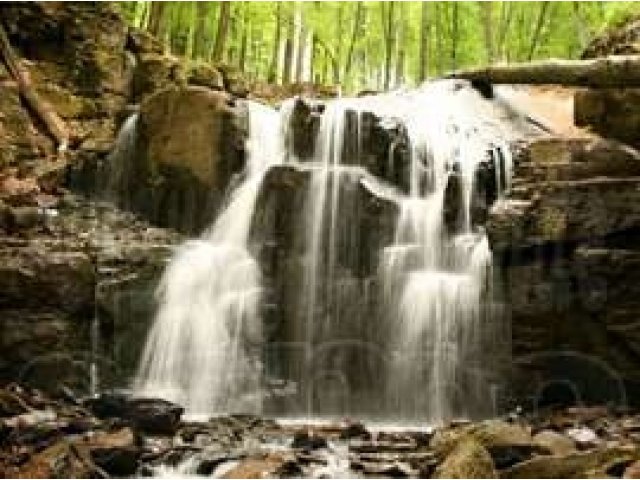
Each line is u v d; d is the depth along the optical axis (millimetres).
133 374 10602
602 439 7426
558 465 6113
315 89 23359
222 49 23062
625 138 10266
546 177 10273
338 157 12422
